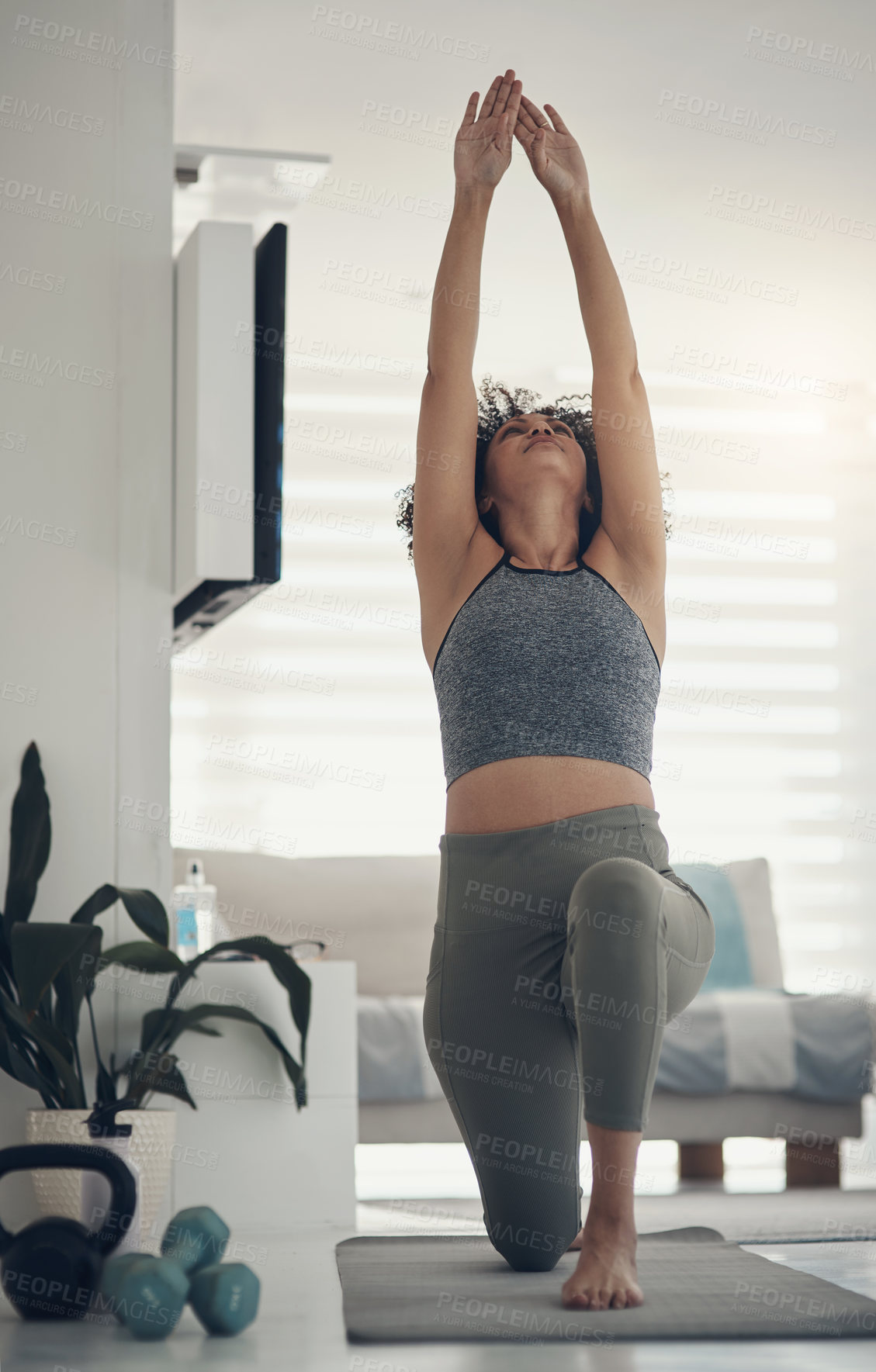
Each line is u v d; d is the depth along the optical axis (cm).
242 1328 144
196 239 264
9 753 260
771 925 483
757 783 556
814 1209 306
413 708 532
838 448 574
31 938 212
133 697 265
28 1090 247
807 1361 125
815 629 566
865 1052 384
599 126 394
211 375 260
